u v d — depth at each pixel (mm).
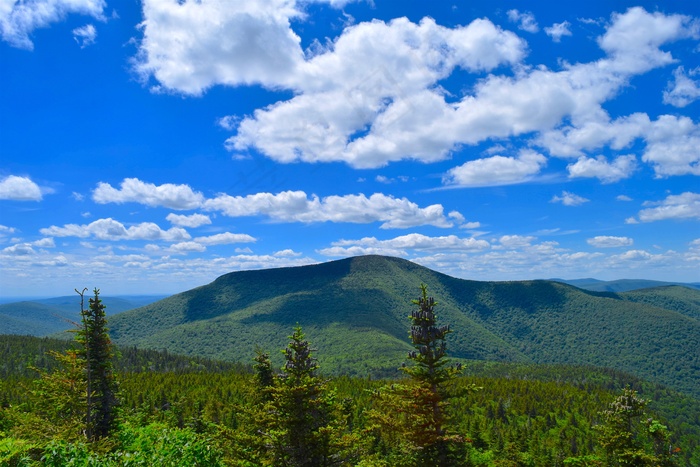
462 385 23266
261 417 22500
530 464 61344
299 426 21469
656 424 29297
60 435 25688
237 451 21781
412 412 22391
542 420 139000
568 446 117062
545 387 180750
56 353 34188
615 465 30125
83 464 16188
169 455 19453
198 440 21125
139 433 29906
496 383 182500
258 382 33875
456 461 22172
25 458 15758
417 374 22562
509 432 109438
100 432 33188
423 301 23516
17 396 73000
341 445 21344
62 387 33500
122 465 17297
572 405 157875
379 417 22891
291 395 21250
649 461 28438
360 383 145625
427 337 22969
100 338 34906
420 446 22156
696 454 133125
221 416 74250
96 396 34250
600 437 31359
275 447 21594
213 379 152625
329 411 22594
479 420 125688
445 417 22500
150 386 136125
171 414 63906
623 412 30391
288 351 22688
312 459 21547
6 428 28938
